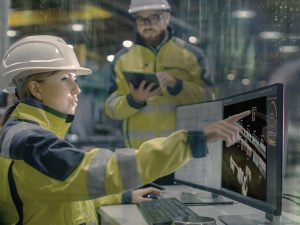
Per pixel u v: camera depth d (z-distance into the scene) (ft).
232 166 4.34
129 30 6.38
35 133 3.18
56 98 3.54
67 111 3.63
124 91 5.94
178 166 3.05
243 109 4.08
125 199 4.45
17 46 3.64
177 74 6.16
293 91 5.86
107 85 6.07
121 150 3.11
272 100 3.55
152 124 5.69
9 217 3.43
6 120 3.59
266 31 6.43
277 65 6.31
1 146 3.35
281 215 3.83
